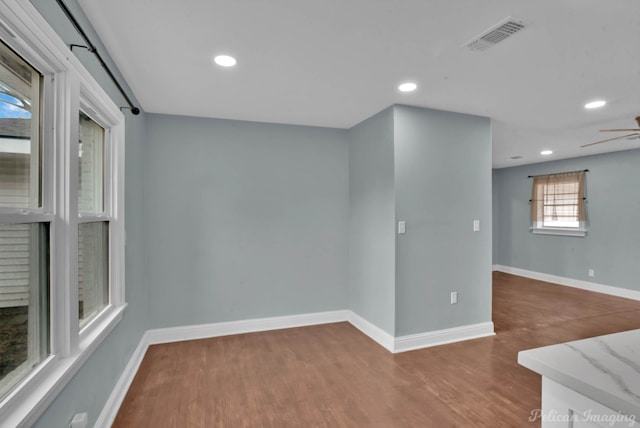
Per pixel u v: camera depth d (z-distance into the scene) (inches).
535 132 169.8
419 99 122.8
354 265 160.1
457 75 101.6
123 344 98.0
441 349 130.0
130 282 107.6
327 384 103.7
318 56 89.5
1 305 46.5
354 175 160.1
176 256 140.2
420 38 80.2
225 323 146.5
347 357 123.0
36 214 52.6
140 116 128.0
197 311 142.9
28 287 52.5
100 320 80.0
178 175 140.6
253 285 150.9
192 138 142.6
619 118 145.4
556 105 128.6
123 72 98.7
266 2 66.3
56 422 54.4
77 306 62.4
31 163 54.1
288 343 136.6
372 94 117.8
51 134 58.2
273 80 105.3
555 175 253.0
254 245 151.0
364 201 150.4
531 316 172.9
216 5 67.3
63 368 55.9
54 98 58.5
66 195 59.7
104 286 90.5
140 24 73.8
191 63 93.4
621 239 213.6
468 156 141.3
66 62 57.5
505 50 85.9
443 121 136.3
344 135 165.8
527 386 102.3
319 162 161.5
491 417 86.8
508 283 252.5
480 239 143.9
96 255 84.0
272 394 98.0
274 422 85.0
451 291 138.1
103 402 79.5
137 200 120.6
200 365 116.4
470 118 141.7
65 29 59.9
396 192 128.6
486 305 145.1
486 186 145.0
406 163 130.0
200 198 143.4
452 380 106.0
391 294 129.8
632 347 36.9
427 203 133.7
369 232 146.1
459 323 139.7
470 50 86.0
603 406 28.3
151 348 131.4
